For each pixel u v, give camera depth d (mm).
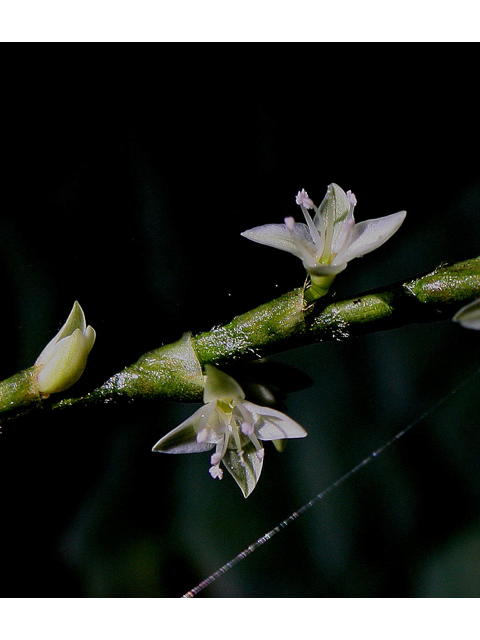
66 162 71
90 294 69
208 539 67
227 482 68
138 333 69
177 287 70
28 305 68
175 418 69
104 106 72
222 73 75
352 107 78
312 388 72
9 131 70
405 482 70
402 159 78
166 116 73
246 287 71
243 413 51
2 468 66
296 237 52
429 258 76
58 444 67
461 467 70
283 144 76
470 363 74
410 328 75
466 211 77
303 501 69
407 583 67
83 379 51
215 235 72
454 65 79
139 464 68
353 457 71
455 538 68
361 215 77
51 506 66
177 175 73
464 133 78
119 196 71
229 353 51
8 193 69
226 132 74
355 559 68
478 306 47
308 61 77
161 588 65
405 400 72
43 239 69
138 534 66
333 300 51
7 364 66
